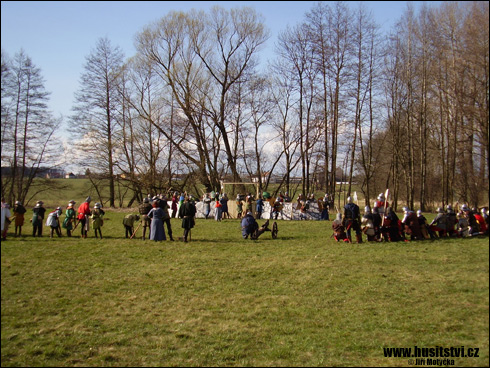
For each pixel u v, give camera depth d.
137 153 46.53
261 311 9.87
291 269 13.48
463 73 30.78
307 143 46.62
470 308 9.48
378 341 8.12
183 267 13.95
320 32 43.88
